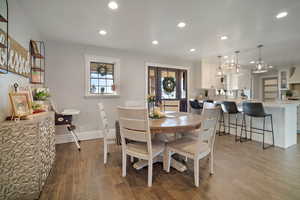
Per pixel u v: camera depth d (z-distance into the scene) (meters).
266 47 3.97
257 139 3.55
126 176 2.06
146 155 1.82
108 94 4.08
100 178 2.01
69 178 2.00
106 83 4.15
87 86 3.81
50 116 2.17
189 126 1.90
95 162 2.48
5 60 1.66
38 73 2.89
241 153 2.82
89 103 3.87
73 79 3.67
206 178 1.99
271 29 2.87
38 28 2.82
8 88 1.79
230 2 2.02
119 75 4.22
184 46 3.90
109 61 4.09
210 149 2.07
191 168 2.27
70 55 3.63
